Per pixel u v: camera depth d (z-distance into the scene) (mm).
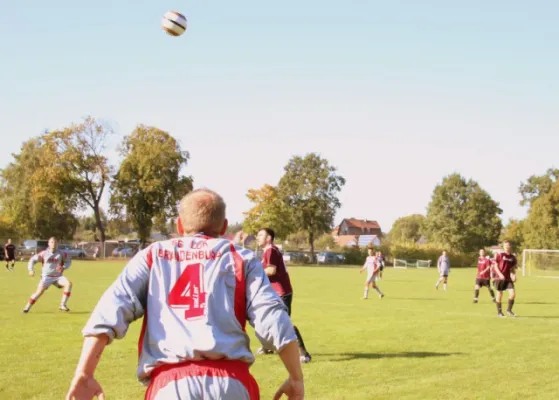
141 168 71438
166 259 3283
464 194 105125
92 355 3029
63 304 18203
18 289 26969
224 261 3287
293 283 36812
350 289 31750
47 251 18016
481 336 14180
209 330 3123
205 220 3471
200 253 3299
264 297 3227
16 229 75688
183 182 73750
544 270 62500
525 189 106312
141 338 3250
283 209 82562
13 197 75438
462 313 19844
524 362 10898
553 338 13953
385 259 84500
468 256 86375
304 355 10805
